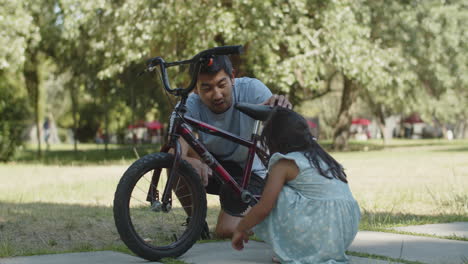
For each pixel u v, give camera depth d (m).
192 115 4.11
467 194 6.93
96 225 5.14
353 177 10.22
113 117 46.38
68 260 3.46
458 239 4.00
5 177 12.12
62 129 57.53
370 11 20.84
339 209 3.15
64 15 17.34
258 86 4.23
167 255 3.48
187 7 15.59
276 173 3.17
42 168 15.37
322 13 17.23
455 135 54.78
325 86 27.77
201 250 3.80
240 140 3.87
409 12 20.83
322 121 47.94
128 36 15.90
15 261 3.43
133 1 15.62
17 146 20.77
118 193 3.37
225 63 3.86
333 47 17.11
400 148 26.34
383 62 18.39
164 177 4.04
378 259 3.33
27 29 16.97
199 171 3.95
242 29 16.38
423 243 3.84
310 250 3.17
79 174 12.52
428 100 24.95
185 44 17.17
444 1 21.61
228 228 4.21
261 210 3.16
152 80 23.20
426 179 9.55
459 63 21.62
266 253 3.66
